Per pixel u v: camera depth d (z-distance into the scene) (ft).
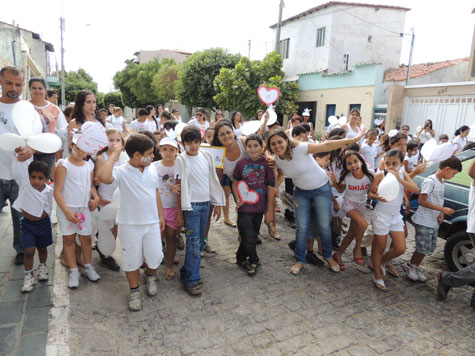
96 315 9.31
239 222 11.93
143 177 9.55
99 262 12.37
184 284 10.95
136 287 9.93
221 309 10.00
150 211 9.67
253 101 50.11
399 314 10.15
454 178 12.80
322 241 12.48
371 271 12.87
